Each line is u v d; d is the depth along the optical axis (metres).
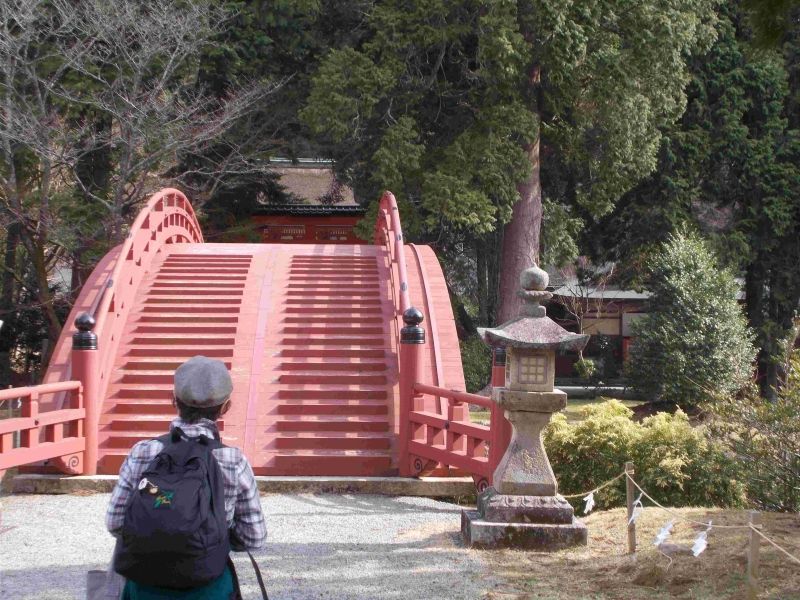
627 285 32.88
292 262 17.86
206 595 3.67
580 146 28.02
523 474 8.80
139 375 13.89
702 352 23.67
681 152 30.86
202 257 17.84
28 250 23.61
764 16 7.84
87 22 23.55
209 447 3.81
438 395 11.95
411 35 24.89
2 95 23.91
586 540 8.65
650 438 11.67
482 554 8.45
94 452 12.12
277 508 10.85
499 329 8.75
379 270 17.64
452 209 23.91
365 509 10.91
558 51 23.38
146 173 23.38
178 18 23.88
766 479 11.05
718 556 7.52
